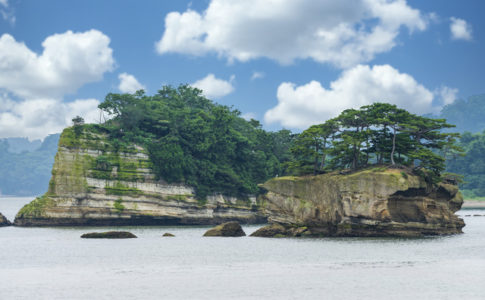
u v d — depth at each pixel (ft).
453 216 316.60
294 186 318.45
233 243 268.21
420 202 283.38
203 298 136.26
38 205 395.75
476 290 142.10
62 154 398.21
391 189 270.67
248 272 173.88
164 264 193.67
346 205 284.61
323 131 329.72
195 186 451.12
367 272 170.60
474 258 200.13
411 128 311.47
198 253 225.97
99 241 280.72
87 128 414.41
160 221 429.79
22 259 208.85
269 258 207.62
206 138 466.29
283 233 308.19
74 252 230.48
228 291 143.95
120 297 137.59
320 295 138.31
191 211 440.86
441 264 185.47
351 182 284.00
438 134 321.93
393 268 177.78
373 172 279.08
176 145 441.68
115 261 202.28
